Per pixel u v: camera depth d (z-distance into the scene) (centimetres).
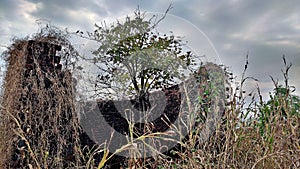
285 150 197
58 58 429
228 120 239
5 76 471
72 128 402
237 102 255
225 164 216
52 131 379
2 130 385
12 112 380
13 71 441
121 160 391
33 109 383
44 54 419
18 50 451
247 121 253
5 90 458
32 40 419
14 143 359
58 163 350
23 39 443
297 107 264
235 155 228
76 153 348
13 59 465
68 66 433
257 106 254
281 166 199
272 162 204
